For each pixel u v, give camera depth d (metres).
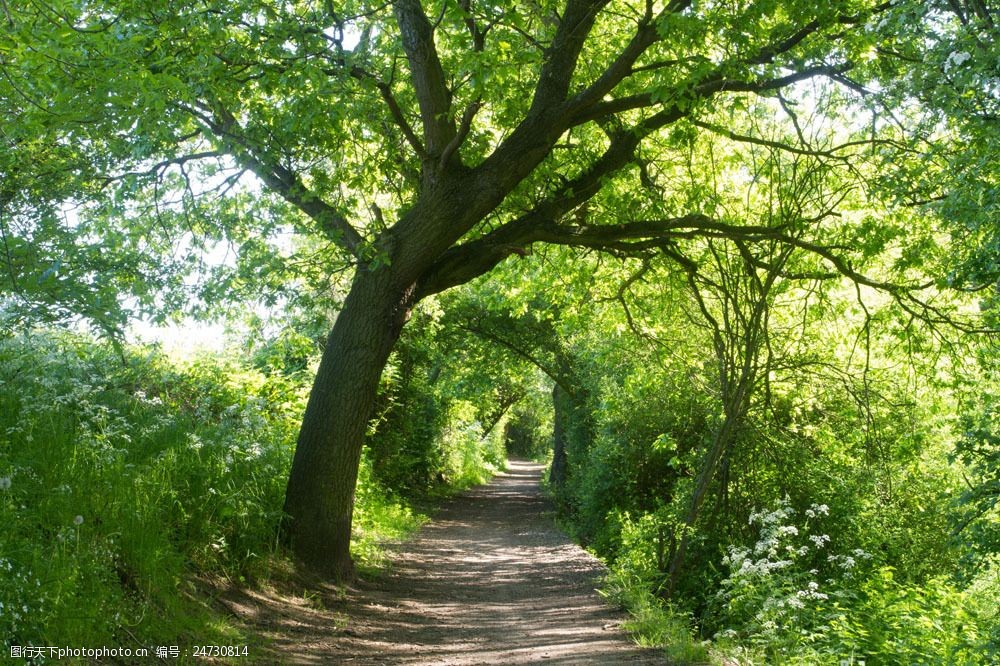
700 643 7.32
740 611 8.74
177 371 10.38
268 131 9.77
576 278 15.92
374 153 11.61
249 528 8.59
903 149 9.89
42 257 5.84
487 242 11.20
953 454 7.87
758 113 11.66
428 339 22.20
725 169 13.16
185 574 7.04
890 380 13.37
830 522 12.26
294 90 8.87
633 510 17.41
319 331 12.45
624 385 17.06
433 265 11.04
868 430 12.54
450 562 14.46
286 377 13.43
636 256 12.75
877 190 10.04
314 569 9.73
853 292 14.00
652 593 10.38
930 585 10.36
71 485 6.06
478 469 45.41
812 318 12.60
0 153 6.36
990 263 7.51
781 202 10.80
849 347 13.51
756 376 11.62
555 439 31.84
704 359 13.97
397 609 9.46
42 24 4.73
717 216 12.22
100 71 4.77
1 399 6.84
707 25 8.92
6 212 6.24
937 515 12.89
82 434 6.76
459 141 9.95
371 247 9.59
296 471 10.01
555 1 9.93
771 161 10.93
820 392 13.52
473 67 8.70
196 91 8.03
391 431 22.81
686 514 12.32
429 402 31.16
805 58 9.88
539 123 10.21
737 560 8.98
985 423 7.96
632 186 13.09
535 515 26.70
